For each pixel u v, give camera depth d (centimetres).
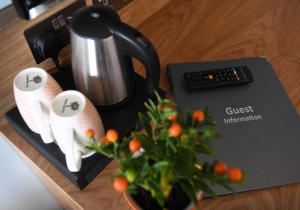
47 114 59
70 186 64
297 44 91
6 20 63
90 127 57
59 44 71
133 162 41
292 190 64
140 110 69
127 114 69
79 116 54
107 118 68
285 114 74
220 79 78
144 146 44
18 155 87
